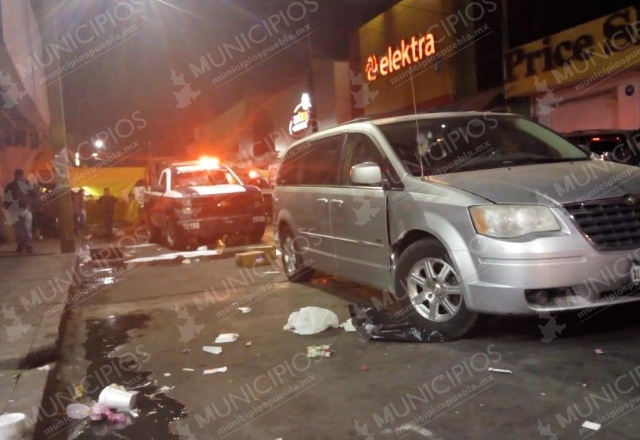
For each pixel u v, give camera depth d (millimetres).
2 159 17766
